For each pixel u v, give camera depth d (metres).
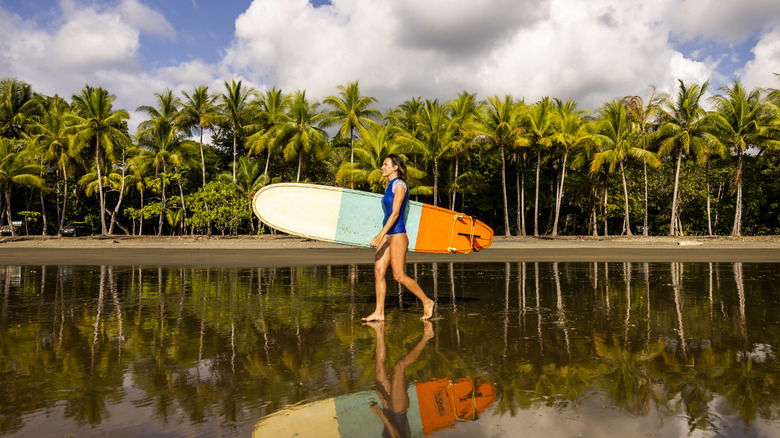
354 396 2.20
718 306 4.78
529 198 36.94
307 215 5.30
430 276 8.23
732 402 2.08
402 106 36.34
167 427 1.84
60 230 34.19
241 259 12.64
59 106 36.12
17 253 15.49
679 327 3.73
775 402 2.08
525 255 14.30
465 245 5.37
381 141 29.92
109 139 31.19
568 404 2.07
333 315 4.41
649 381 2.38
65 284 6.99
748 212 35.75
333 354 2.96
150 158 33.91
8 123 34.28
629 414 1.95
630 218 36.50
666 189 34.66
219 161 39.88
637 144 30.30
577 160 31.05
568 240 25.98
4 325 3.90
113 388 2.32
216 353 3.00
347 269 9.73
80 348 3.12
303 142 30.14
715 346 3.10
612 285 6.71
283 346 3.18
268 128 32.81
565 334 3.50
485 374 2.53
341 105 31.53
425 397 2.18
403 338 3.41
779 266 10.12
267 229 36.78
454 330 3.68
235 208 29.55
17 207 41.03
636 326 3.78
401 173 4.35
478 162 37.06
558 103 33.72
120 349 3.10
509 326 3.82
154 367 2.69
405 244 4.23
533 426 1.83
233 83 32.75
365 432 1.78
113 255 14.39
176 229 45.44
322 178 37.09
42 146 33.03
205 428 1.83
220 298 5.54
